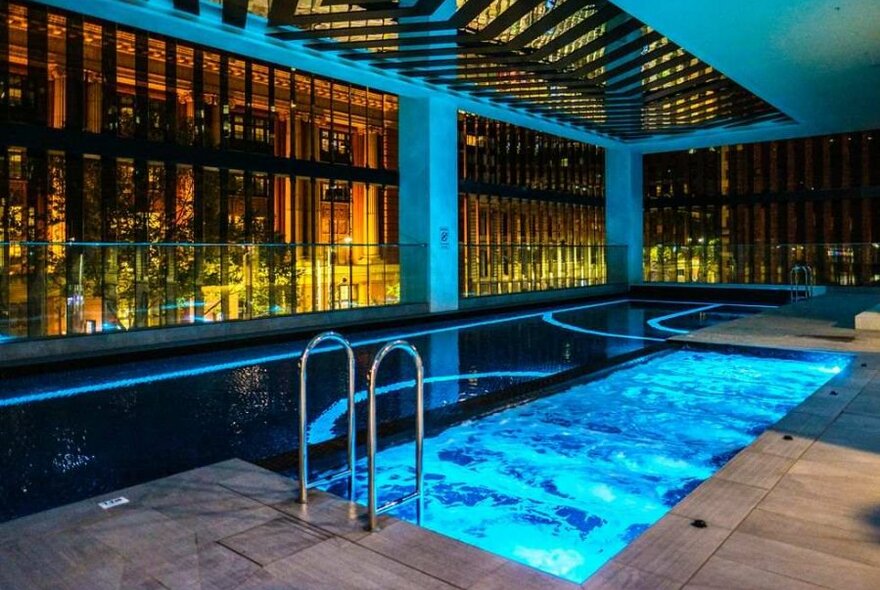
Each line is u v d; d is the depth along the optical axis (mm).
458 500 3934
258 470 3689
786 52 9656
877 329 9203
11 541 2750
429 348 9578
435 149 13500
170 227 23469
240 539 2760
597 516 3701
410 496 3271
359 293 12547
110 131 26469
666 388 6887
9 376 7340
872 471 3531
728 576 2381
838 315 11438
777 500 3125
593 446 4977
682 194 21219
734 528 2807
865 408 4914
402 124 13766
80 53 26078
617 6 8234
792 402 6273
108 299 9312
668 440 5102
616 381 7223
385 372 7676
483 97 13398
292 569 2482
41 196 22047
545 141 26750
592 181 21828
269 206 22969
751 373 7578
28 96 25312
